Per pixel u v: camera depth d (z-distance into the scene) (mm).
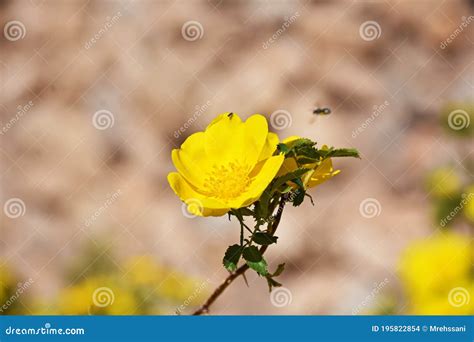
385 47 1077
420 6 1121
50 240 873
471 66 1041
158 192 958
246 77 1053
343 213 910
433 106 990
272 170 414
